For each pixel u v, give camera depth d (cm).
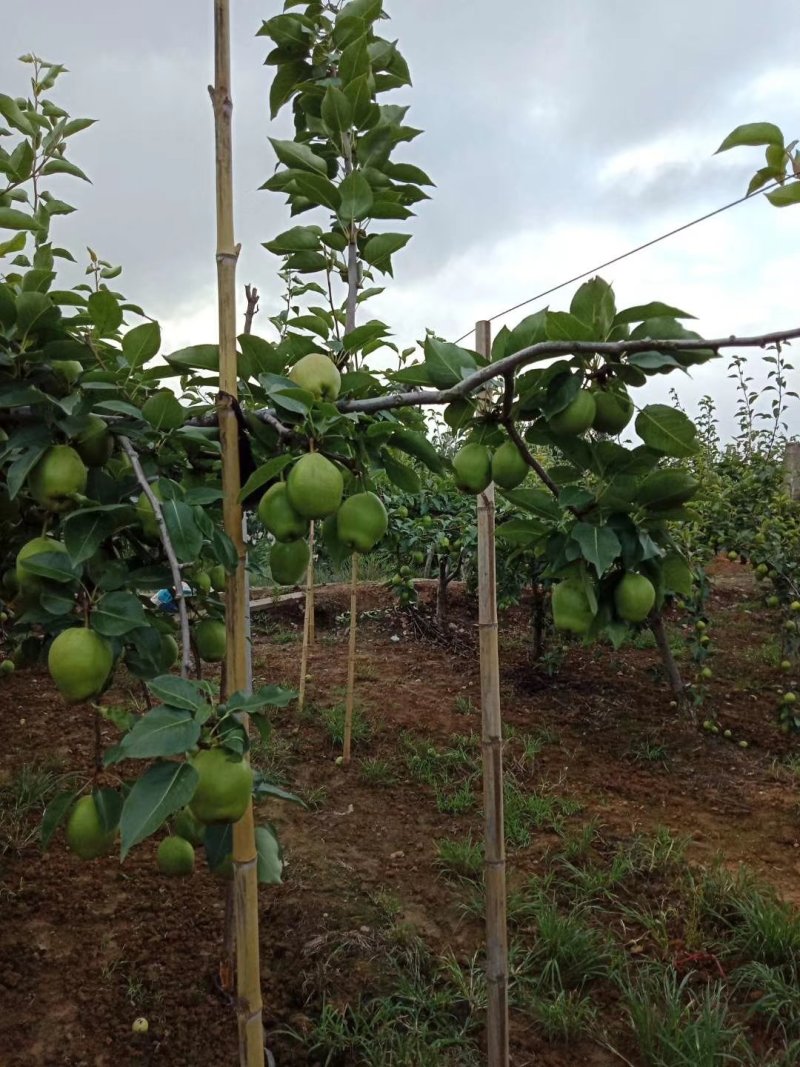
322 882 378
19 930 335
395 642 824
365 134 238
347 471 191
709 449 929
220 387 166
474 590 777
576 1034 286
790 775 525
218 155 163
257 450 192
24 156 269
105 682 159
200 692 134
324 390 181
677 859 396
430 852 412
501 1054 238
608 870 393
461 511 740
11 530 212
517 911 352
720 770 533
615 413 174
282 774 496
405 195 260
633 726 605
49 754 498
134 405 189
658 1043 279
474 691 668
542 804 455
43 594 160
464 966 321
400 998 297
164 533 157
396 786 491
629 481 172
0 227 231
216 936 333
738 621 852
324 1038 276
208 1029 282
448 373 180
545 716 620
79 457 179
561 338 162
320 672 707
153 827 117
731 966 323
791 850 422
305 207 257
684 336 160
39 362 180
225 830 171
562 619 176
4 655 605
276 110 287
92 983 305
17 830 408
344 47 265
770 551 633
